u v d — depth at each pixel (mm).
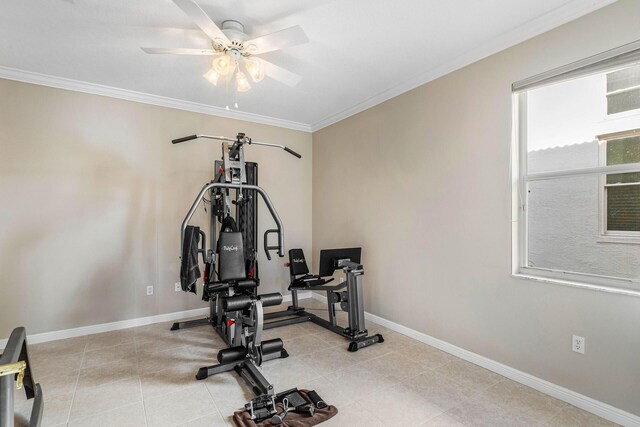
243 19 2107
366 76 2977
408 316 3100
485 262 2453
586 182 2072
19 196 2875
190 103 3654
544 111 2258
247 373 2289
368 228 3609
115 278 3291
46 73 2896
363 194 3686
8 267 2832
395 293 3244
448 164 2729
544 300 2111
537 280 2137
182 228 2391
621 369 1786
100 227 3221
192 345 2883
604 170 1950
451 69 2689
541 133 2270
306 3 1950
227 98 3527
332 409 1900
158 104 3521
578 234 2105
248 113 4035
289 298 4500
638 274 1874
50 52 2520
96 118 3207
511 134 2289
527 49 2195
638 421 1723
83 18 2078
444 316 2758
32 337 2904
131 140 3381
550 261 2223
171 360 2586
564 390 2006
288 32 1861
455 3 1950
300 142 4578
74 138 3107
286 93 3389
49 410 1920
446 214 2746
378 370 2416
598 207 2029
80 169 3135
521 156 2324
